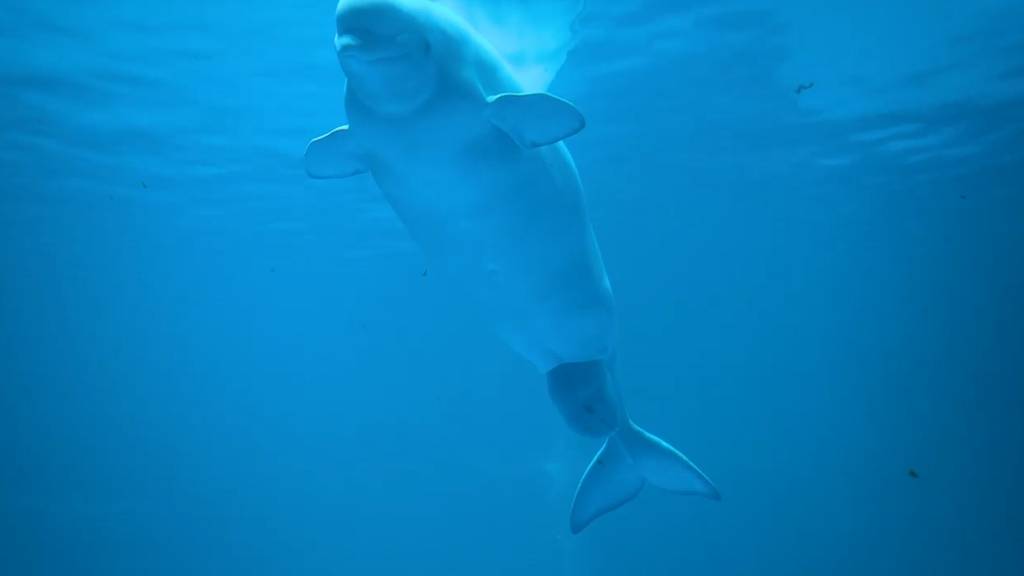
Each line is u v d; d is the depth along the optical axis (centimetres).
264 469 3528
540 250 424
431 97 363
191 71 1287
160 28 1141
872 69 1389
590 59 1251
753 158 1955
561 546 2836
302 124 1537
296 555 3222
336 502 3381
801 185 2270
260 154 1739
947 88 1510
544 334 466
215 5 1071
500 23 960
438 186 396
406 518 3250
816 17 1170
